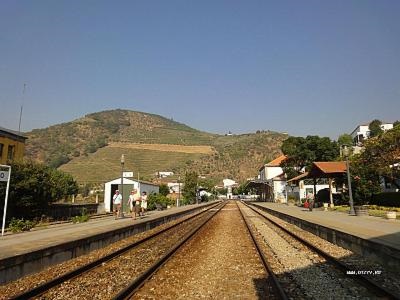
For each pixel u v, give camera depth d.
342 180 41.38
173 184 79.12
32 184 26.66
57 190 30.06
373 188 37.06
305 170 66.81
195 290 9.24
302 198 59.50
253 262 12.88
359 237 13.97
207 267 12.04
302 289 9.22
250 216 37.69
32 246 12.31
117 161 137.12
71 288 9.44
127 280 10.33
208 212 45.78
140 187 44.25
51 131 159.38
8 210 25.73
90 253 15.28
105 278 10.55
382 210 29.89
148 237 19.81
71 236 15.49
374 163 33.19
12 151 38.81
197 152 180.88
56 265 12.56
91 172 115.12
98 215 34.62
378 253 12.28
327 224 19.88
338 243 16.53
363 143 35.09
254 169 178.62
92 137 165.25
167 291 9.15
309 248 15.95
